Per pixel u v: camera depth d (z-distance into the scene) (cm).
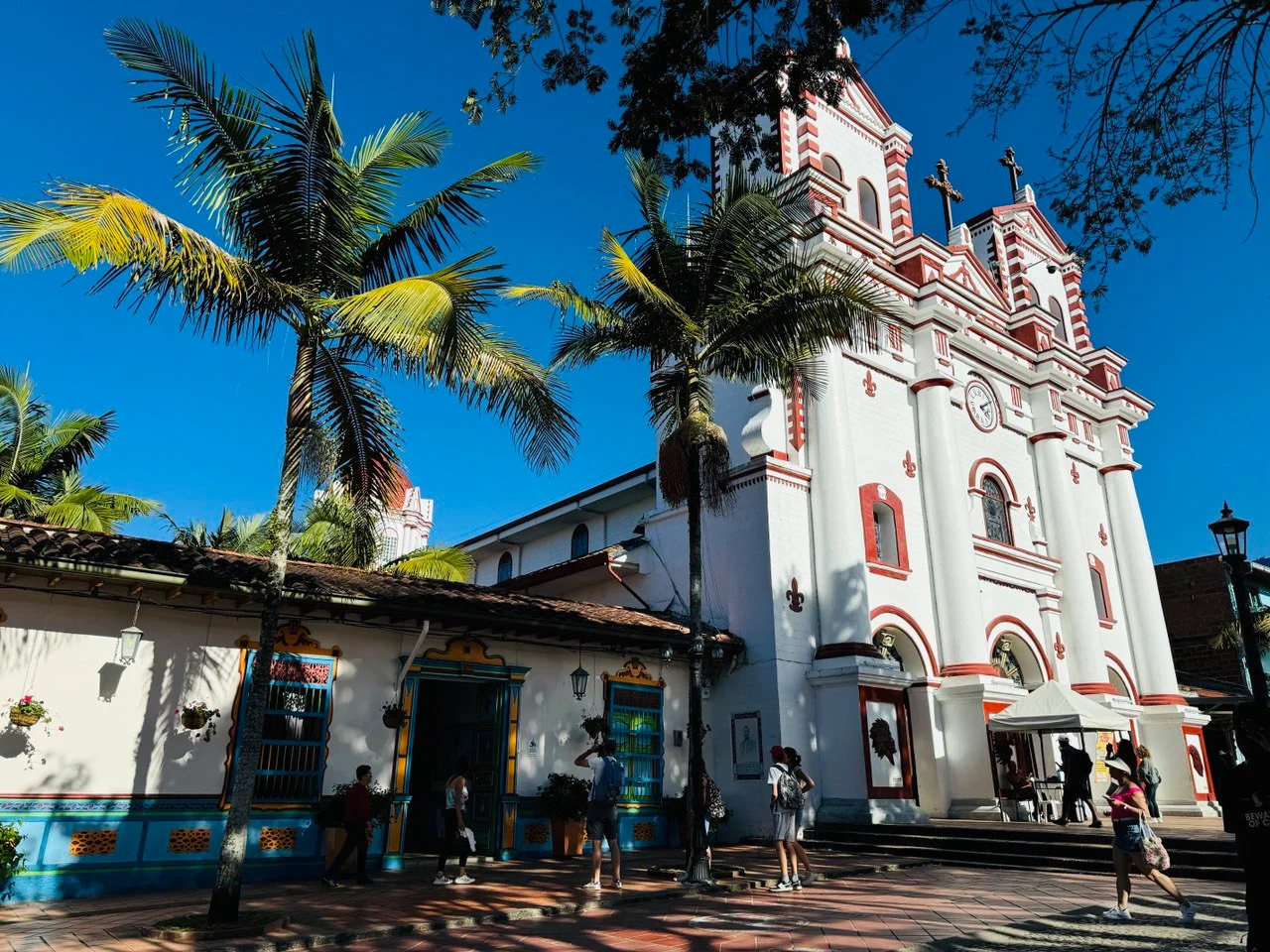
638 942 821
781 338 1312
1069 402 2702
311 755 1280
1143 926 846
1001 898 1042
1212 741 3005
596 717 1611
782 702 1725
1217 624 3231
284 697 1278
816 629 1839
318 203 1019
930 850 1471
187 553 1238
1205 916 894
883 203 2430
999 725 1809
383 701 1370
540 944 821
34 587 1094
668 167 1050
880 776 1697
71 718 1092
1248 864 590
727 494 1473
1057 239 3069
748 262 1340
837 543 1862
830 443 1927
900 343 2223
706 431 1317
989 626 2184
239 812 888
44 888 1034
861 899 1048
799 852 1159
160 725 1154
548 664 1589
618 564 2092
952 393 2330
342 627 1355
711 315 1355
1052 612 2355
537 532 2950
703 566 1964
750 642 1811
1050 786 1888
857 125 2441
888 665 1812
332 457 1158
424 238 1084
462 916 930
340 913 950
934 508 2105
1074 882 1195
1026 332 2620
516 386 1086
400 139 1083
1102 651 2367
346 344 1081
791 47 952
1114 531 2730
